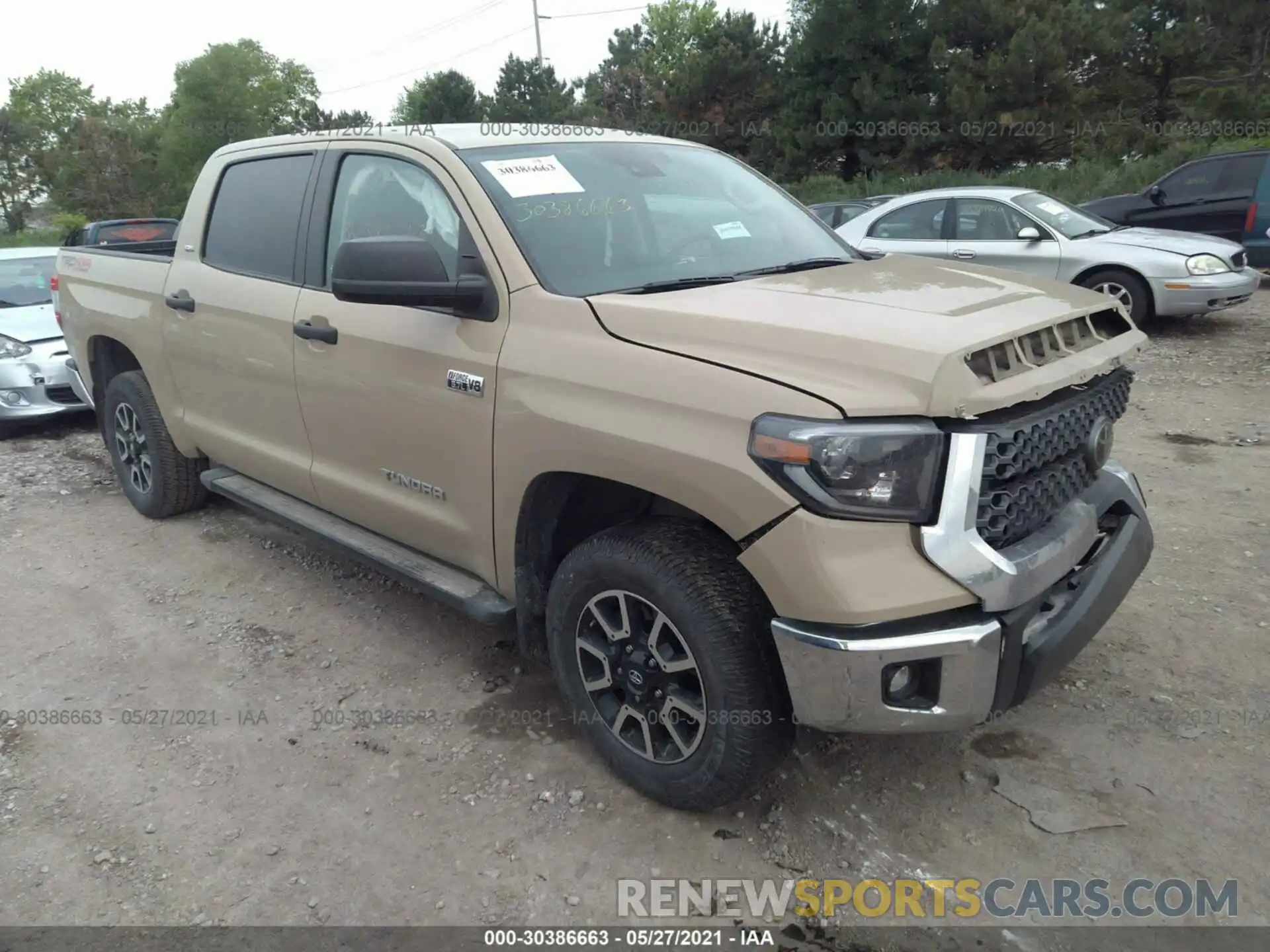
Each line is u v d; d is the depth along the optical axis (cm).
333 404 364
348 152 373
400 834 282
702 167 386
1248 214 1109
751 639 251
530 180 327
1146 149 2412
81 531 532
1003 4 2677
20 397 734
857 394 227
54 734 339
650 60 4297
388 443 344
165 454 511
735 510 237
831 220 1292
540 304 290
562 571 291
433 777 308
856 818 282
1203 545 443
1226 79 2622
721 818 284
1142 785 289
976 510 231
